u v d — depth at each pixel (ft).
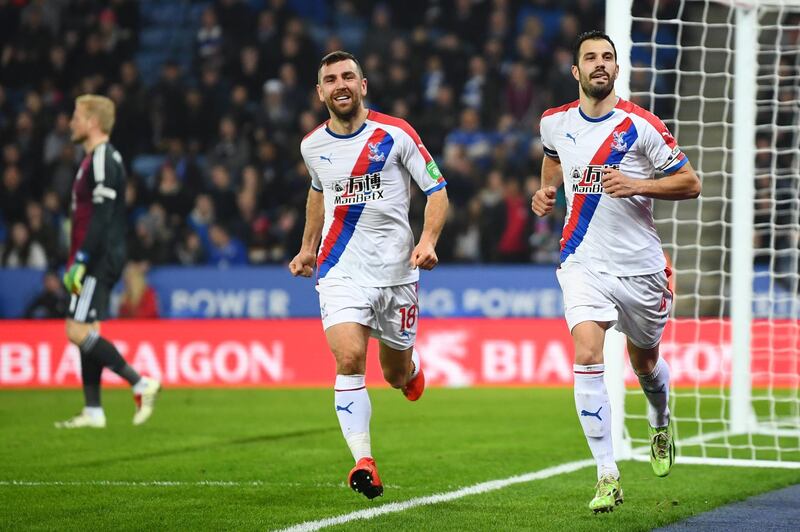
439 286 156.97
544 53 196.75
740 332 100.58
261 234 174.70
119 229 101.30
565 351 148.56
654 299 61.67
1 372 152.66
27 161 192.75
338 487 69.05
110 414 117.08
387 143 61.67
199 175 182.09
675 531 54.39
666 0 192.03
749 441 87.51
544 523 55.67
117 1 217.15
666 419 68.13
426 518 57.26
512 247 169.58
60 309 161.79
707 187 167.84
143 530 54.39
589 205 60.29
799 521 57.36
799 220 156.25
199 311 160.35
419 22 220.23
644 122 59.52
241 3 209.97
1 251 176.55
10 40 218.38
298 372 151.02
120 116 196.75
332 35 219.61
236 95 194.49
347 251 62.39
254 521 56.65
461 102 196.13
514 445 91.25
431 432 100.42
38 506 62.13
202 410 120.67
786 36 173.99
